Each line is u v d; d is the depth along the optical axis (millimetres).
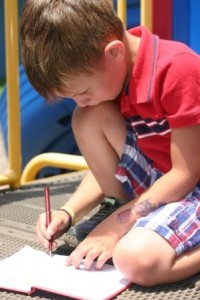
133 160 1236
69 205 1266
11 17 1736
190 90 1084
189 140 1100
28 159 2818
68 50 1034
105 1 1097
